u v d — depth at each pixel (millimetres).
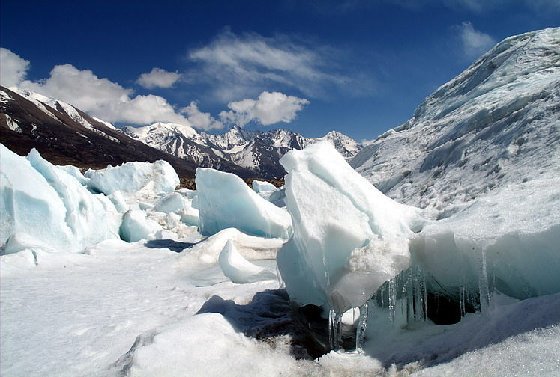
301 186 5121
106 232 16000
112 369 4293
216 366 4062
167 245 14758
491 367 3092
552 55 17812
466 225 4418
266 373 4074
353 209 4914
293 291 5473
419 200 11602
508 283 4090
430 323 4719
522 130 10578
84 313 6652
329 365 4164
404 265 4379
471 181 10594
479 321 3926
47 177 14523
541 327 3141
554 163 8273
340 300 4344
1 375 4504
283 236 14242
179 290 8148
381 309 5105
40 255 10930
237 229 13938
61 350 5125
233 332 4781
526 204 4457
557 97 10570
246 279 8156
